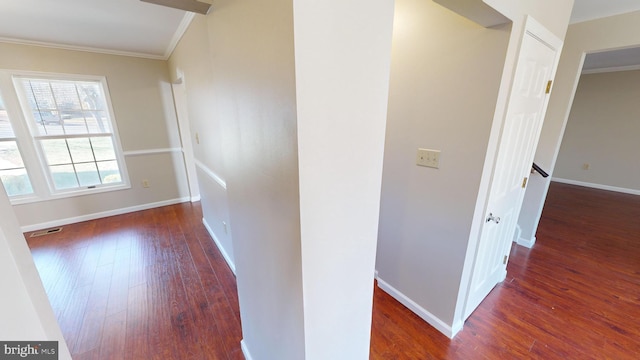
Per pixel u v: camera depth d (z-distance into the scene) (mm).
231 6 875
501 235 1833
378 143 805
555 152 2439
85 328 1704
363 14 658
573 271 2248
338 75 649
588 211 3631
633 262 2373
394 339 1595
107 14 2080
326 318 849
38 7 1922
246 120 913
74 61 2963
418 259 1710
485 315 1769
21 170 2922
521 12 1125
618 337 1586
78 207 3291
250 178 979
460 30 1246
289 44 572
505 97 1232
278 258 865
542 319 1729
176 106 3734
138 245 2771
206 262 2457
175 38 2676
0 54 2592
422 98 1474
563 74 2346
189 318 1791
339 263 824
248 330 1396
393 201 1792
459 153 1363
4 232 452
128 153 3516
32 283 509
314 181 676
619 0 1827
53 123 3016
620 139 4535
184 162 4027
